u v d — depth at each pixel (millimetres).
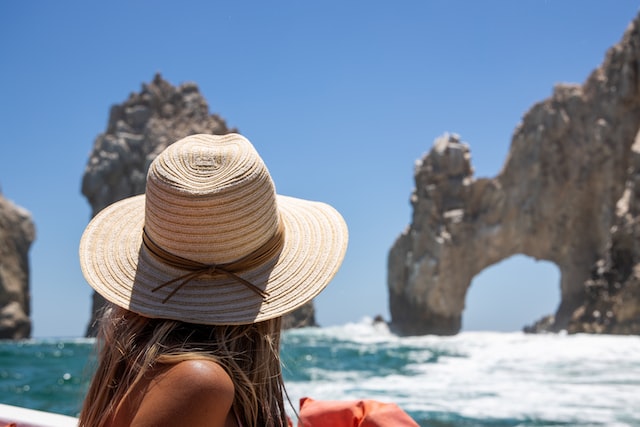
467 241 58469
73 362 20797
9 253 61219
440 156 59844
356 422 1819
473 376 14703
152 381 1317
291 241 1661
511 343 28578
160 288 1517
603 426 8289
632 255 38406
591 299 41531
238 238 1499
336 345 33500
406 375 15461
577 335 38969
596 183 53531
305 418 1860
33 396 11633
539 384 12734
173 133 68250
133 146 67188
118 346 1501
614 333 37594
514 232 58156
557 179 56219
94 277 1594
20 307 60188
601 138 51906
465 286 58656
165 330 1469
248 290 1545
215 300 1524
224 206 1463
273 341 1585
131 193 65875
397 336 57438
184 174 1487
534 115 57406
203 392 1270
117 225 1696
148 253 1570
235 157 1520
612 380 13125
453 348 27078
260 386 1521
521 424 8555
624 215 39906
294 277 1594
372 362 20172
